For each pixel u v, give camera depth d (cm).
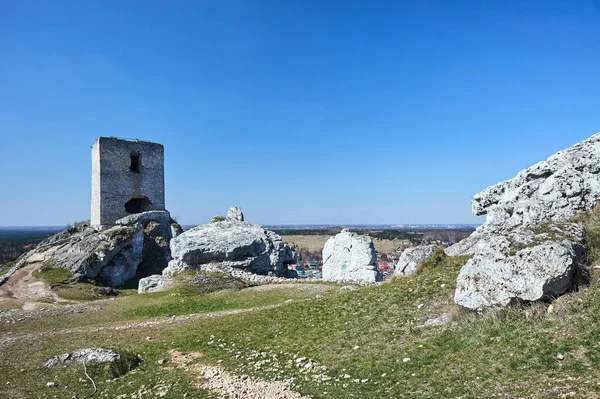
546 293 1354
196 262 4519
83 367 1716
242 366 1595
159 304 3222
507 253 1482
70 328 2617
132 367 1745
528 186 2464
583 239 1564
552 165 2383
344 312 2016
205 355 1802
